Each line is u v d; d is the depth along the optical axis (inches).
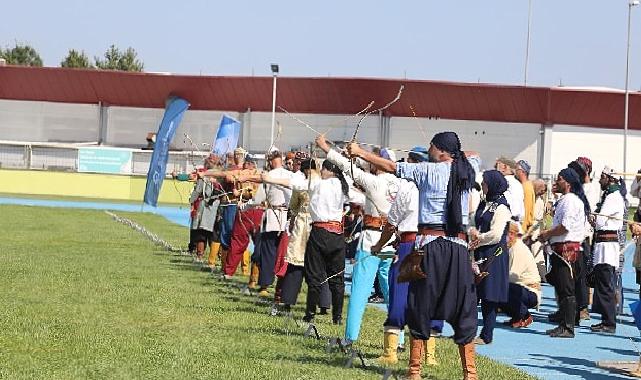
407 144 2829.7
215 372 427.2
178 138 2947.8
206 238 938.1
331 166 592.4
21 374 400.5
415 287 427.2
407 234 469.7
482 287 586.6
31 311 565.6
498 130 2839.6
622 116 2787.9
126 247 1089.4
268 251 719.1
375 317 674.8
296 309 682.8
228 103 2903.5
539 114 2792.8
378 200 505.7
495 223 559.2
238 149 844.6
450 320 425.7
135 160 2618.1
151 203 987.3
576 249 657.6
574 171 671.1
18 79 2955.2
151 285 734.5
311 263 603.2
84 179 2608.3
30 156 2716.5
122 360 442.0
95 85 2945.4
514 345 611.8
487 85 2748.5
